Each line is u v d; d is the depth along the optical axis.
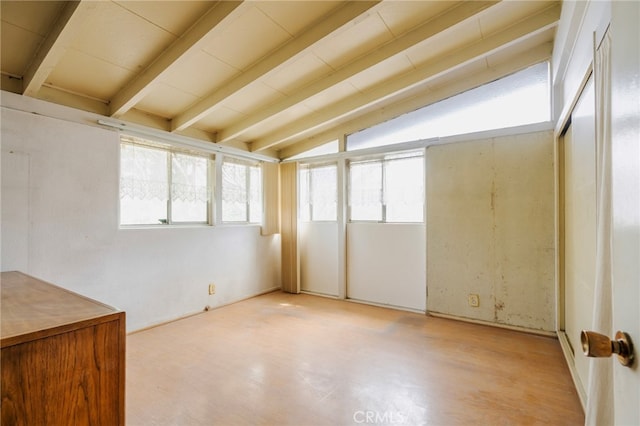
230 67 2.70
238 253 4.32
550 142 3.03
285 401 1.95
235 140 4.33
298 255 4.80
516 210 3.19
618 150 0.71
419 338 2.96
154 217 3.46
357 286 4.34
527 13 2.57
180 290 3.58
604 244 1.18
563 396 1.99
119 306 3.05
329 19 2.23
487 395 2.01
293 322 3.44
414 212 3.93
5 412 0.78
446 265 3.55
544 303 3.05
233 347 2.76
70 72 2.56
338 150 4.43
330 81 3.00
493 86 3.36
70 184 2.74
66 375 0.88
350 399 1.98
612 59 0.76
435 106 3.71
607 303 1.15
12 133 2.44
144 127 3.27
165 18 2.08
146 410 1.86
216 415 1.82
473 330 3.18
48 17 1.96
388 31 2.53
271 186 4.84
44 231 2.58
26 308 1.06
